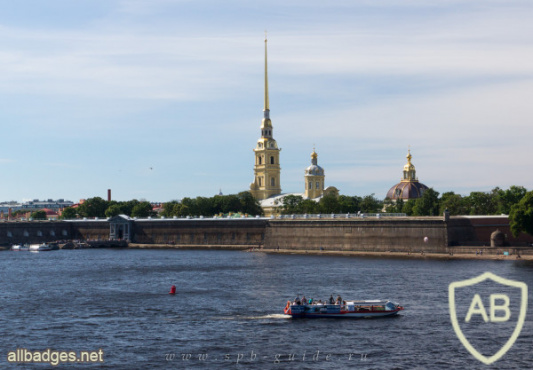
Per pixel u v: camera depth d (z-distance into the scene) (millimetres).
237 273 196000
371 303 127438
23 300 149750
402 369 94875
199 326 120125
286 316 127438
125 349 105500
